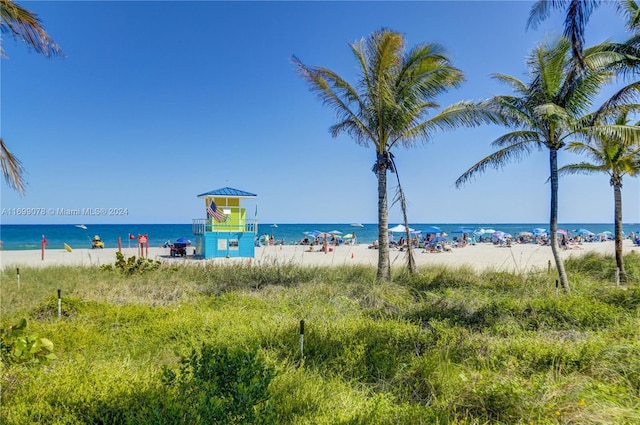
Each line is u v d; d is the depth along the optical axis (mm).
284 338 6172
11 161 8266
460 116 12789
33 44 7391
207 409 3021
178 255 31062
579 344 5836
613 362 4980
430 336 6539
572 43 6730
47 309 8742
